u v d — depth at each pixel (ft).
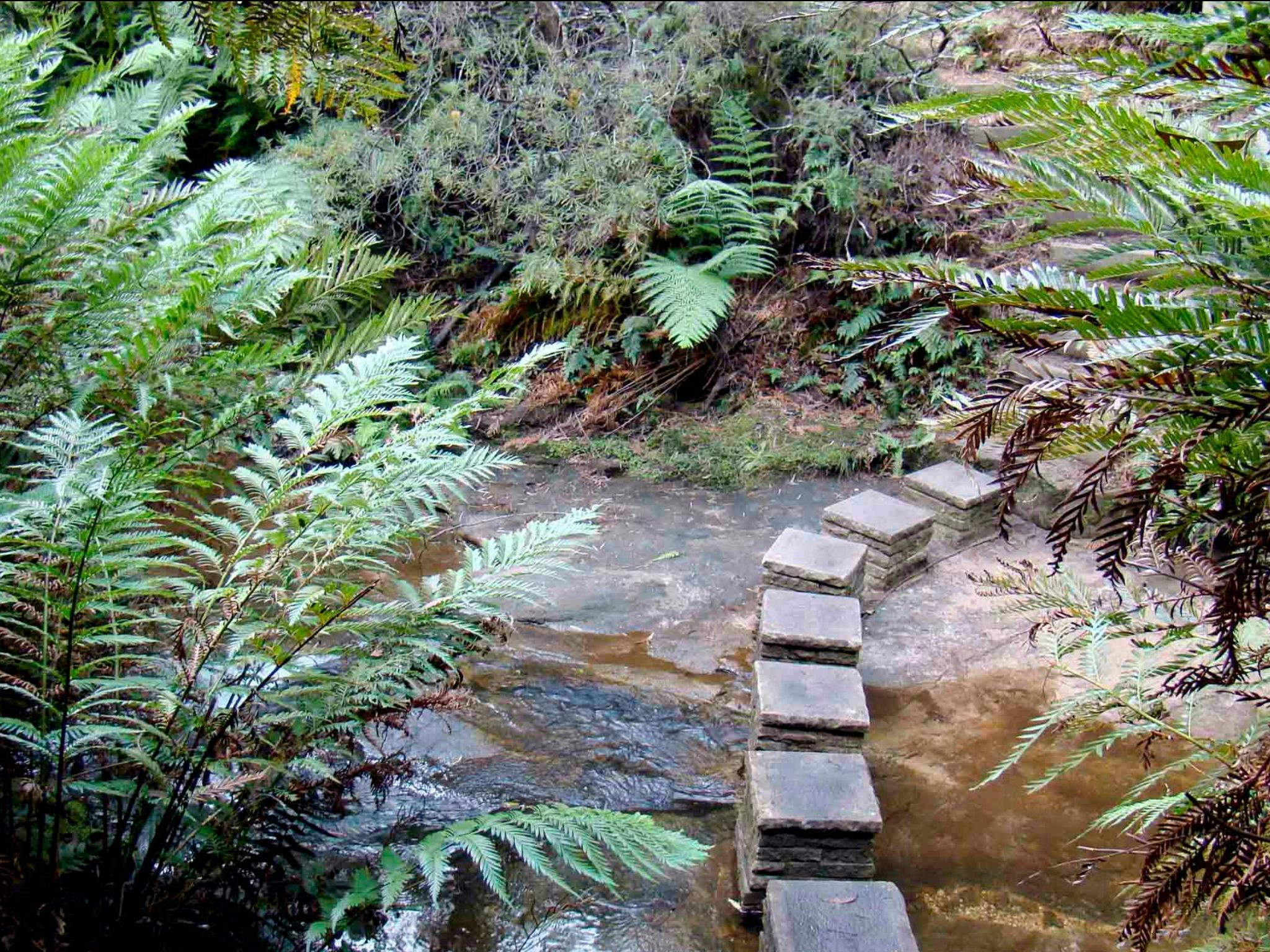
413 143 22.24
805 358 21.70
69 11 6.97
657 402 21.45
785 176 23.20
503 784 12.00
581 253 21.77
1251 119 2.61
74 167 7.61
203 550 8.44
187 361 9.24
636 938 9.99
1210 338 2.53
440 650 8.88
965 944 9.95
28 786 7.97
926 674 14.03
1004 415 2.96
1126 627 6.50
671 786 12.14
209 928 8.96
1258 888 4.36
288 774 9.21
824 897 9.04
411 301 12.77
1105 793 11.90
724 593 16.02
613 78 23.04
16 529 7.83
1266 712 5.99
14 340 8.11
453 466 9.07
